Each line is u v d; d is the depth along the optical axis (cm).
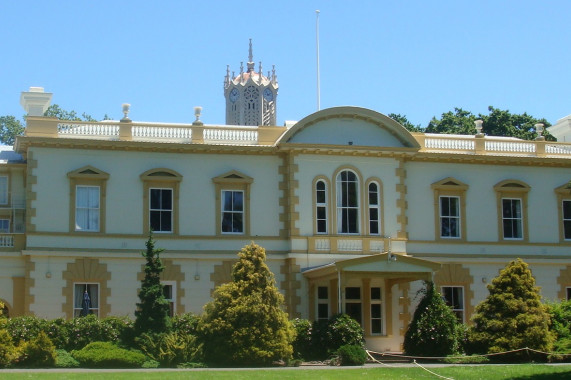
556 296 4616
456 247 4497
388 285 4288
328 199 4288
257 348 3384
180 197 4197
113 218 4103
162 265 3828
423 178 4503
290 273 4188
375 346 4209
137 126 4212
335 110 4300
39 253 3962
